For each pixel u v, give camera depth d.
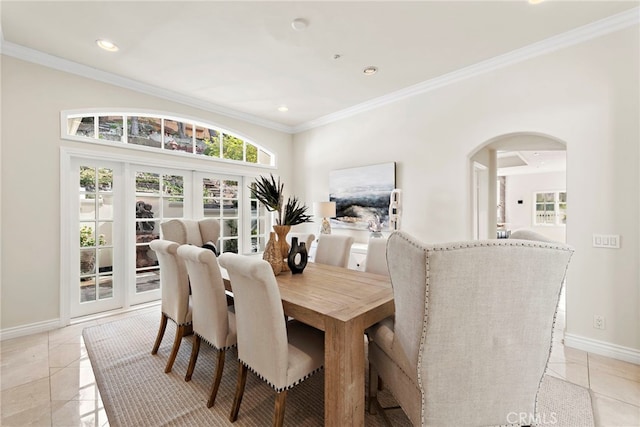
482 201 4.34
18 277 2.70
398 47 2.65
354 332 1.38
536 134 2.69
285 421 1.61
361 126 4.16
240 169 4.52
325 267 2.61
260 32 2.42
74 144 3.01
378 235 3.84
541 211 9.54
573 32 2.40
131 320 3.11
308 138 4.95
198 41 2.55
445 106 3.28
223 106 4.14
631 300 2.22
